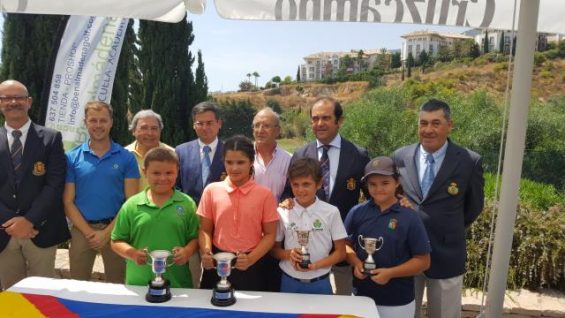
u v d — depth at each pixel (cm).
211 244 259
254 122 327
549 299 358
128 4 210
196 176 339
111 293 234
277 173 326
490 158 1002
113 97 634
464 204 284
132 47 711
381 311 251
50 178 312
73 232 335
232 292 223
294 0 207
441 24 212
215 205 258
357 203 308
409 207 252
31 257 320
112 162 323
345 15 209
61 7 212
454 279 278
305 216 255
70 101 542
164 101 716
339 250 251
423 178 282
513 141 213
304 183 252
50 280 250
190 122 734
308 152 315
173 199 258
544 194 626
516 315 347
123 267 342
